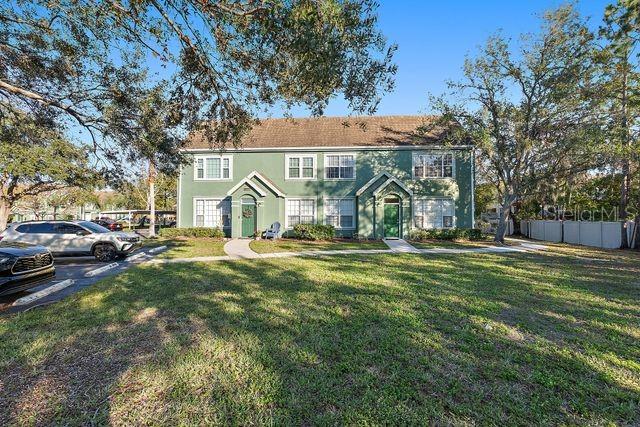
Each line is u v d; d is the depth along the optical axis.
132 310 6.14
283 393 3.38
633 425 2.96
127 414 3.06
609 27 14.78
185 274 9.75
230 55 5.99
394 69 5.76
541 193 23.48
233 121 8.52
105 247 13.46
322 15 4.21
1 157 13.20
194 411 3.11
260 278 9.10
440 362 4.07
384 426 2.90
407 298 6.92
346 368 3.89
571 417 3.05
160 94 8.12
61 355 4.27
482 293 7.39
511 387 3.55
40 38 7.62
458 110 20.16
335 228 22.53
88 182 13.14
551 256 14.11
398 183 21.83
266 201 22.62
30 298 7.18
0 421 2.96
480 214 38.12
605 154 17.20
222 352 4.30
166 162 9.92
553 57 18.23
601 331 5.15
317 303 6.54
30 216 44.19
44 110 9.92
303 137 23.95
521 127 19.48
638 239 17.33
